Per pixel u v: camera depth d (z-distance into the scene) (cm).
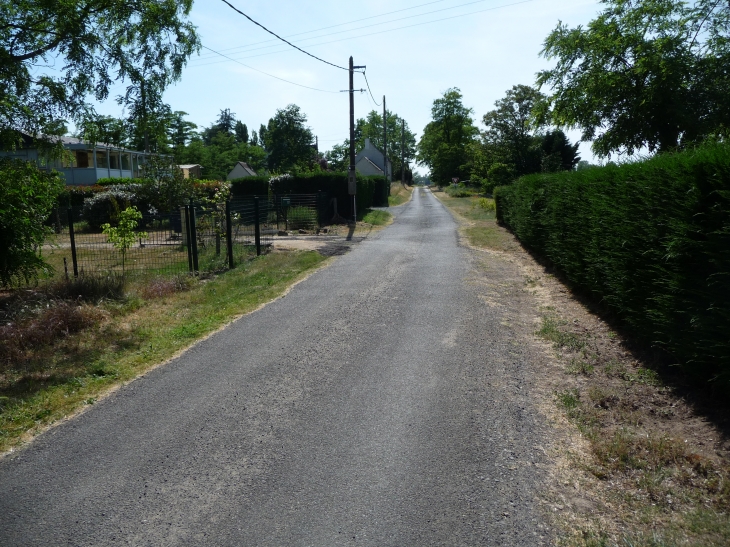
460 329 756
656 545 305
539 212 1267
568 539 315
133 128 1166
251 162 9081
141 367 629
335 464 405
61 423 486
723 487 354
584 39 2148
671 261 527
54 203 1156
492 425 464
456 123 8594
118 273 1158
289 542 318
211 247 1491
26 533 330
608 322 760
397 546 313
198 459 416
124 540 322
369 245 1758
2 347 684
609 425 460
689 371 500
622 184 664
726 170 439
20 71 1075
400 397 528
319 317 838
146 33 1113
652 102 1895
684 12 1988
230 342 720
